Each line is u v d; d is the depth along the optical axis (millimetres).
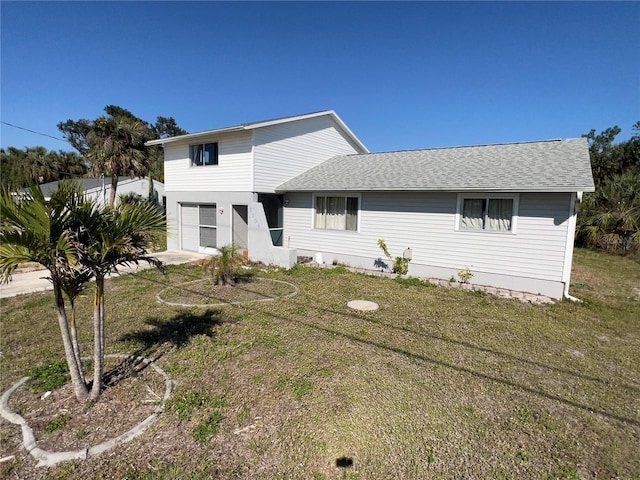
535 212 7910
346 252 11000
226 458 2756
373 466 2713
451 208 9016
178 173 13641
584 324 6215
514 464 2760
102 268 3203
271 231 11984
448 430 3154
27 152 26359
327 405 3488
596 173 27234
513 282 8297
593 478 2643
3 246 2637
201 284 8461
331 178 11781
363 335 5391
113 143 17531
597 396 3812
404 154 13086
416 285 8828
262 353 4660
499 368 4422
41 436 2928
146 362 4332
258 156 11695
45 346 4820
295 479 2570
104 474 2562
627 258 14180
